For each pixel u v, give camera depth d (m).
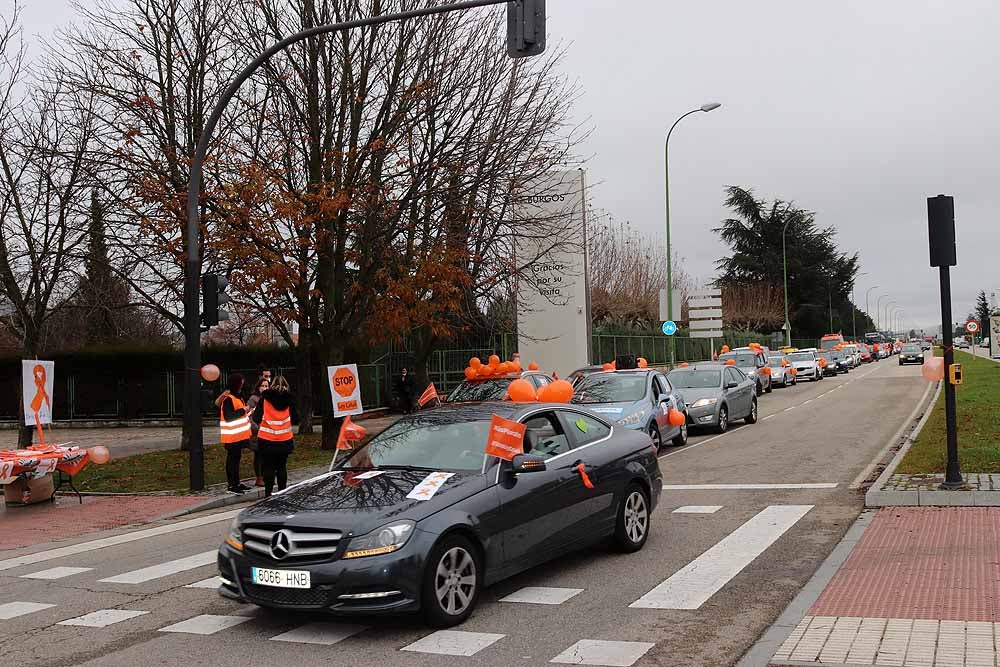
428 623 6.18
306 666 5.56
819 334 87.06
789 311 83.25
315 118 18.50
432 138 19.05
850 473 12.97
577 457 7.86
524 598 6.95
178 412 30.45
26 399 13.84
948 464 10.09
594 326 43.72
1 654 6.14
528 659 5.53
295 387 30.55
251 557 6.20
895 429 19.16
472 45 19.44
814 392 35.94
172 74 18.64
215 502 13.44
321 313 21.11
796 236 84.38
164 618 6.91
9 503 13.84
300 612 6.30
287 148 18.42
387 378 32.28
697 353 57.88
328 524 6.03
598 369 20.33
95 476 16.58
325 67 18.48
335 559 5.91
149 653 6.00
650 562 8.04
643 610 6.53
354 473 7.13
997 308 54.41
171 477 16.27
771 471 13.63
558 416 8.09
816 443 17.17
